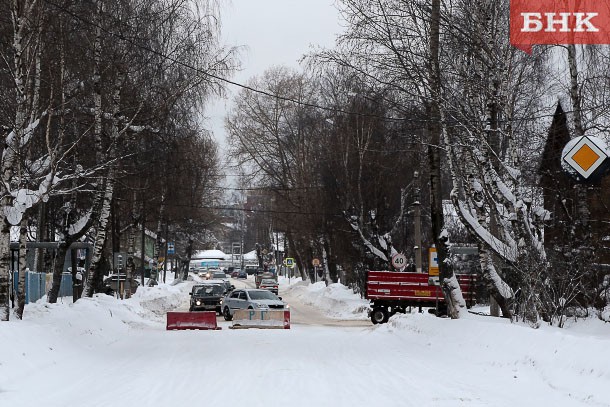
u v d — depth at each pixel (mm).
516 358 32656
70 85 51094
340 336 55938
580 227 47438
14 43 39594
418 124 52062
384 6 44750
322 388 28062
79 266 116625
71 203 61719
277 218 144875
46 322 44406
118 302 76562
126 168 61812
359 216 101000
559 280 42156
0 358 30703
